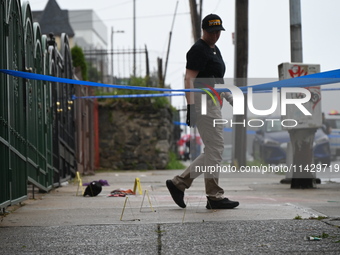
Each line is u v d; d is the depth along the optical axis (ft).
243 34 189.78
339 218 62.59
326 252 45.32
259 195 94.17
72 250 47.75
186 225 59.16
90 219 65.21
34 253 46.80
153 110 230.89
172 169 233.76
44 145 107.45
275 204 78.38
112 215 68.39
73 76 161.17
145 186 121.90
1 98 67.56
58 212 72.49
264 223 59.62
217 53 74.74
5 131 69.21
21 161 80.18
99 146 231.09
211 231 55.31
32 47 97.71
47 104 112.37
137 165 230.68
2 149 67.51
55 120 123.03
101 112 231.30
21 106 81.66
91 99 200.44
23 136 82.69
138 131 231.09
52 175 115.34
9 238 53.57
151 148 231.50
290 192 100.22
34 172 95.40
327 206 75.15
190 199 87.20
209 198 72.95
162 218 64.80
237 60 189.78
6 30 70.64
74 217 67.21
